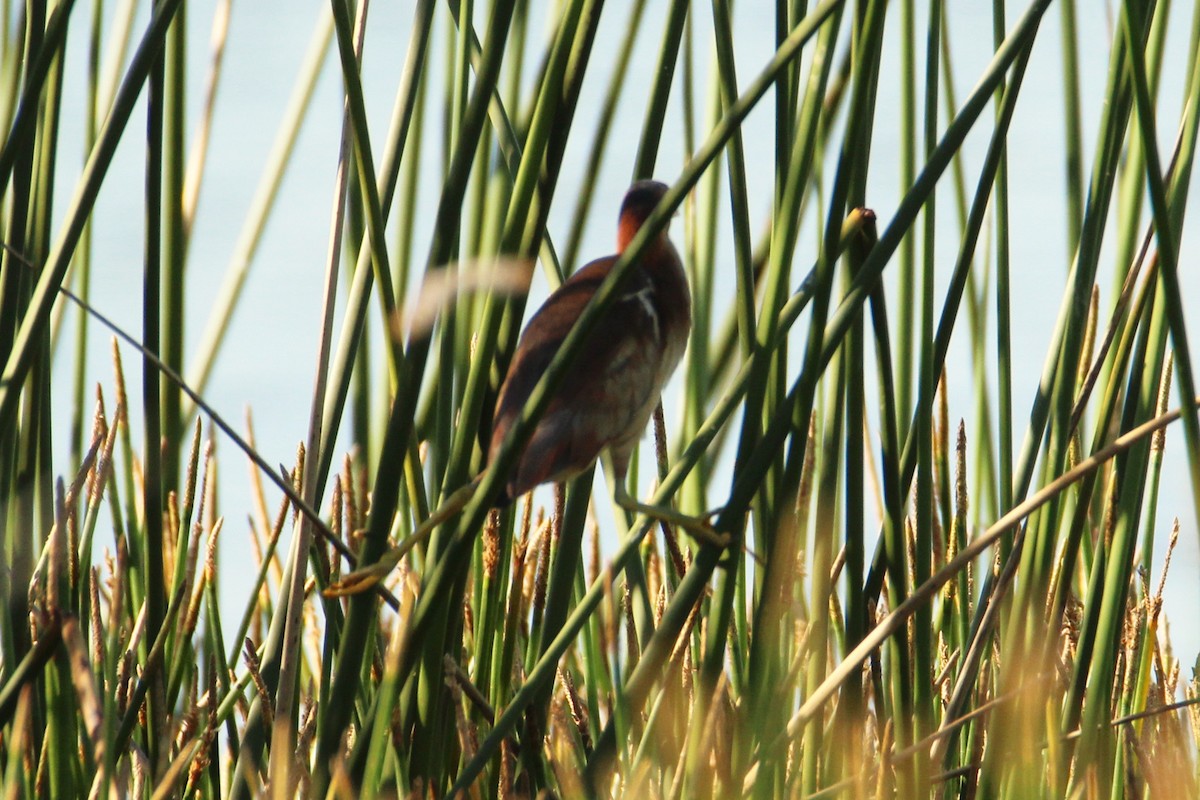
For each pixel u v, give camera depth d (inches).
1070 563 240.8
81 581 239.0
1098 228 233.3
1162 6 239.0
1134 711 262.1
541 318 244.5
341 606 250.1
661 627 209.6
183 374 241.0
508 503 216.2
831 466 231.0
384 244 211.9
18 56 240.1
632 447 243.6
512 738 238.2
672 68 232.1
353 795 208.8
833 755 233.9
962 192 270.2
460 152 198.7
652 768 216.2
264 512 286.0
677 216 279.3
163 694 229.8
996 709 233.1
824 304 203.2
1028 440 242.8
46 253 234.8
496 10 195.5
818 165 254.1
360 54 237.8
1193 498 201.8
